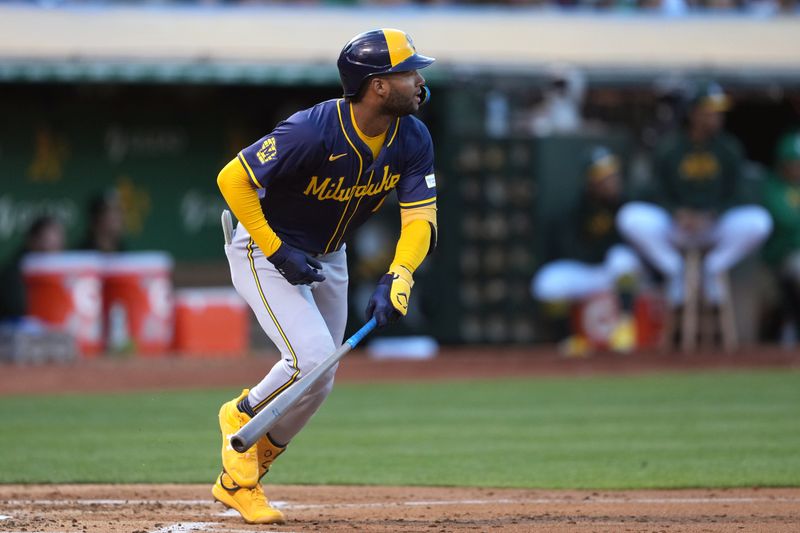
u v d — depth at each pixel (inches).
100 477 931.3
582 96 2237.9
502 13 2198.6
